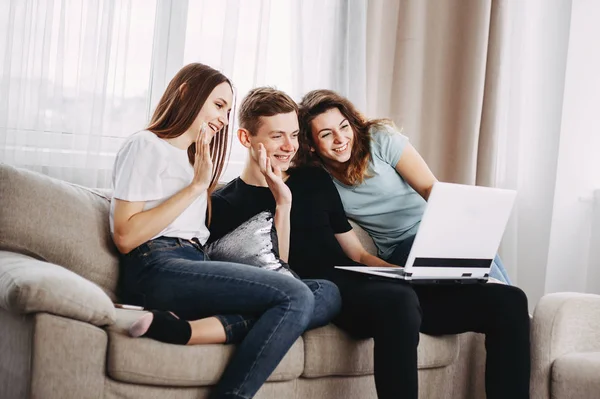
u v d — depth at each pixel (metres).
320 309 2.07
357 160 2.48
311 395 2.10
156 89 2.85
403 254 2.51
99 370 1.73
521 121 3.79
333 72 3.22
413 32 3.49
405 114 3.49
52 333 1.66
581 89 3.70
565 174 3.71
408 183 2.54
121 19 2.71
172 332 1.79
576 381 2.15
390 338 2.01
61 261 2.04
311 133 2.46
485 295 2.25
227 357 1.89
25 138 2.55
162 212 2.01
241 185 2.40
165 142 2.12
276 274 1.97
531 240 3.79
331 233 2.45
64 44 2.59
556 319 2.28
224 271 1.96
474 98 3.53
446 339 2.36
